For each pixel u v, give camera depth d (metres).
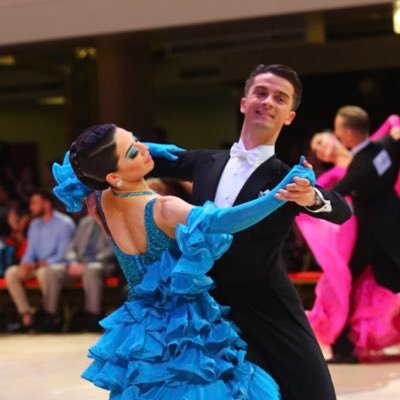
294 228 13.30
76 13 14.98
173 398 4.55
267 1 13.64
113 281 13.90
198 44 17.39
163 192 11.84
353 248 9.98
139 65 17.77
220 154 5.36
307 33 16.45
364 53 20.27
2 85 26.88
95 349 4.71
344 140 9.79
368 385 8.85
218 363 4.61
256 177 5.09
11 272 14.18
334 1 13.25
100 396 8.91
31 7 15.27
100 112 17.88
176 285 4.54
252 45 17.08
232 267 4.96
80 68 21.34
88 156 4.73
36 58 21.56
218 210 4.47
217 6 13.98
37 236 14.30
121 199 4.84
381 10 13.68
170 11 14.34
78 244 14.05
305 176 4.39
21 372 10.51
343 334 10.02
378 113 21.38
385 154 9.77
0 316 14.91
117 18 14.73
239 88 22.84
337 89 21.55
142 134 17.69
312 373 4.96
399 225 9.85
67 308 14.35
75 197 5.12
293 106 5.21
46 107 29.56
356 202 9.91
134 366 4.58
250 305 5.00
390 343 10.01
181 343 4.57
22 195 18.39
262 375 4.82
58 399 8.84
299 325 5.06
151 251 4.73
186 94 27.27
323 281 9.95
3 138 29.86
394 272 9.91
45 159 29.86
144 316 4.68
